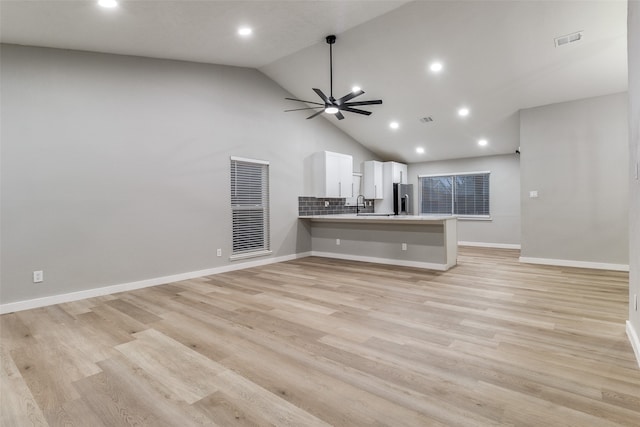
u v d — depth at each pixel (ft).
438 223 16.94
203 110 16.34
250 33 13.12
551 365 6.95
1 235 10.92
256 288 13.69
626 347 7.75
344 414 5.44
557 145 17.49
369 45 15.15
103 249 13.08
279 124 20.12
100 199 13.02
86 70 12.71
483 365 7.00
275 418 5.38
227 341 8.40
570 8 11.55
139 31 11.55
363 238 19.88
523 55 14.17
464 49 14.42
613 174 16.24
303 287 13.74
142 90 14.24
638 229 6.98
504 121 20.02
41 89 11.69
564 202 17.39
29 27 10.13
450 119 20.70
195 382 6.51
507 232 25.31
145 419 5.42
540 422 5.15
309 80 19.02
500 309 10.60
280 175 20.17
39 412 5.65
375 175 26.27
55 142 11.97
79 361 7.43
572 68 14.58
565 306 10.80
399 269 17.20
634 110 7.18
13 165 11.13
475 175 26.89
